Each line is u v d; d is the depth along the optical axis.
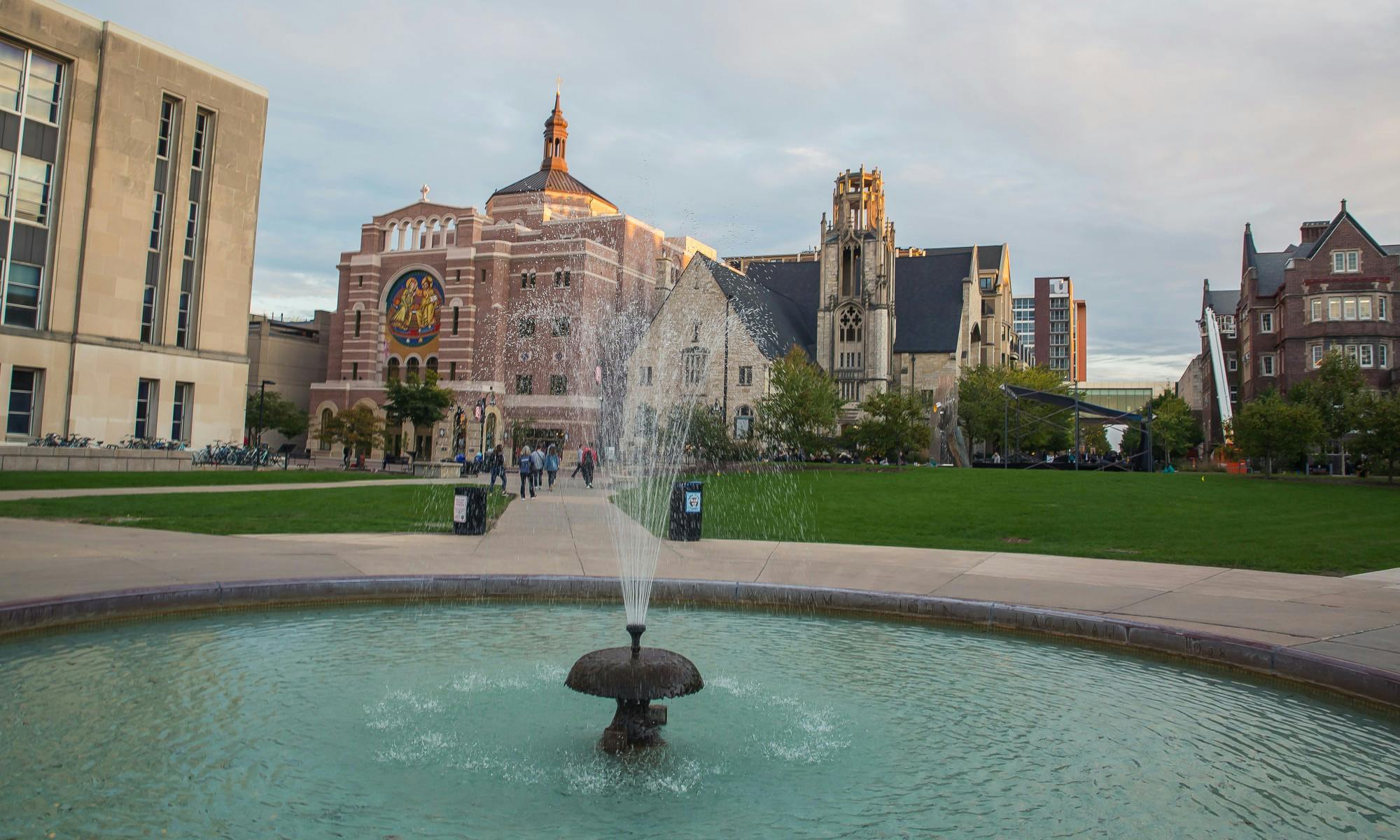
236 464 50.12
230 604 12.48
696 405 56.47
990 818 6.64
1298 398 57.34
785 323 86.25
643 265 86.38
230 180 52.38
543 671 10.19
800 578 15.27
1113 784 7.27
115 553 15.61
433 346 83.62
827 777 7.36
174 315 49.44
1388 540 21.64
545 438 77.19
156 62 48.19
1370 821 6.61
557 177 95.44
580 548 18.89
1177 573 16.64
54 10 43.59
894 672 10.46
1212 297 110.94
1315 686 9.69
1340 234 70.12
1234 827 6.52
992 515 27.14
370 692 9.27
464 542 19.42
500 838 6.12
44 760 7.18
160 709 8.43
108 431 45.91
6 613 10.45
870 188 85.31
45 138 43.97
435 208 85.00
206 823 6.19
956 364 86.06
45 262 43.97
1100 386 156.00
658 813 6.61
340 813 6.44
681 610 13.75
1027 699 9.47
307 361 97.06
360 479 43.75
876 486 37.81
